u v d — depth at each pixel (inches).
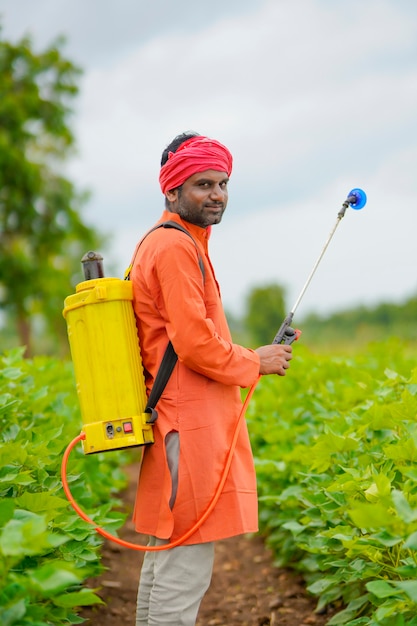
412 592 95.3
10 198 946.7
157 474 126.1
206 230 133.5
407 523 98.3
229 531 124.8
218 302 129.7
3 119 962.1
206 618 185.0
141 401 125.6
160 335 127.0
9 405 154.4
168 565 125.6
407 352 330.6
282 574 206.8
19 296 960.3
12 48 994.7
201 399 125.3
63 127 1004.6
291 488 171.3
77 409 223.1
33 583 89.3
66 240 1007.6
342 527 133.2
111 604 187.6
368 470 133.8
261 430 229.9
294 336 140.1
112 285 124.9
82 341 125.1
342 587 163.0
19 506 116.8
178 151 130.5
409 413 140.7
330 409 201.9
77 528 127.6
